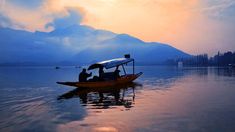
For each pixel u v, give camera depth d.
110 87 33.03
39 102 21.52
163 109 17.33
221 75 62.53
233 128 12.45
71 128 12.98
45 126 13.39
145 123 13.63
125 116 15.40
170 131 12.13
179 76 59.75
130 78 38.91
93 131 12.43
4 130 12.75
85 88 32.09
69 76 67.62
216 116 14.95
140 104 19.64
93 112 16.84
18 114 16.38
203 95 24.28
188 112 16.19
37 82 44.81
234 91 27.34
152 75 65.94
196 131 12.07
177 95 24.59
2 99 23.42
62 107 18.95
